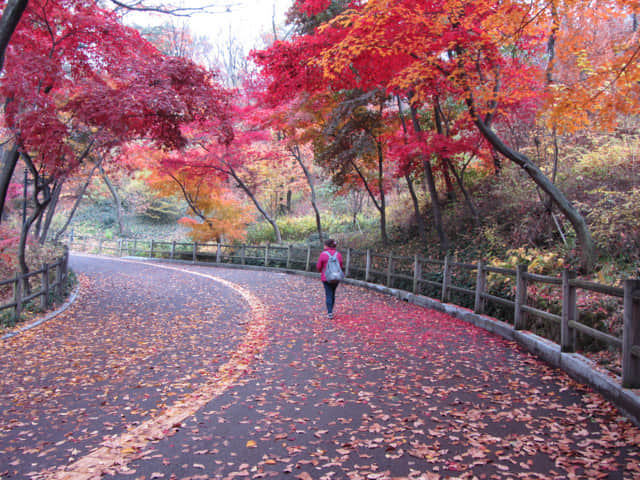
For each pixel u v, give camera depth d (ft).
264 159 71.31
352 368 20.10
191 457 12.25
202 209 81.20
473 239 44.34
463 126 41.22
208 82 39.14
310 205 108.68
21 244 38.73
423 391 16.98
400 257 43.04
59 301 38.52
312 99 51.19
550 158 43.70
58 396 17.19
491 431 13.44
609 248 29.22
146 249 101.14
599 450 12.01
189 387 18.06
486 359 21.12
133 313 34.55
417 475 11.07
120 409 15.85
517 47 30.83
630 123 43.14
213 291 46.37
